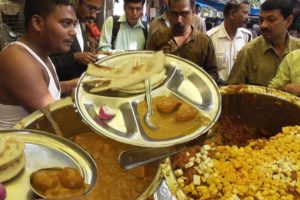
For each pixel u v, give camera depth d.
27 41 1.15
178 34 1.92
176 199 0.75
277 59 1.72
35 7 1.09
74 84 1.46
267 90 1.22
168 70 1.03
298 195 0.87
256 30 3.25
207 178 0.90
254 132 1.27
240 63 1.80
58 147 0.75
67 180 0.64
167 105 0.88
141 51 1.09
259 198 0.84
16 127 0.89
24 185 0.65
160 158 0.80
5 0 2.46
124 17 2.41
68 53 1.72
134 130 0.83
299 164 0.96
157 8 3.35
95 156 0.98
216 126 1.22
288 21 1.68
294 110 1.17
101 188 0.89
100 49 2.33
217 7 3.94
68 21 1.13
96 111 0.89
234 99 1.23
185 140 0.79
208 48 1.97
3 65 1.08
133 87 0.95
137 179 0.88
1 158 0.65
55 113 0.96
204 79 1.00
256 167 0.94
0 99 1.13
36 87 1.07
